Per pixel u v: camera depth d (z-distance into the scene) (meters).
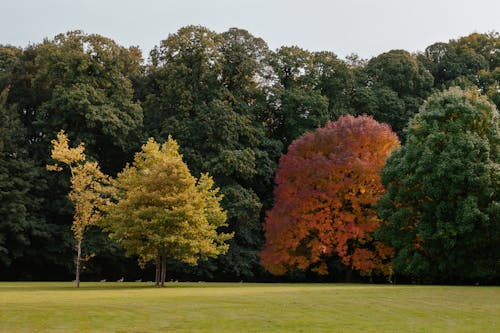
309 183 41.97
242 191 48.66
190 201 34.03
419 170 32.56
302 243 43.41
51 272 50.25
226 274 51.66
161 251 34.62
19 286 33.88
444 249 32.31
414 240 34.75
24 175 45.38
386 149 41.88
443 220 32.03
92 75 49.69
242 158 48.31
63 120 47.09
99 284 37.94
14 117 48.59
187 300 20.08
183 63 52.16
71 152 34.41
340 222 40.09
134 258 51.25
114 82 50.66
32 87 51.44
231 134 49.81
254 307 18.38
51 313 16.44
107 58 49.91
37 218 46.94
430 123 34.19
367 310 18.20
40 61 50.72
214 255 36.81
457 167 31.47
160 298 20.88
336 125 43.50
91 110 46.62
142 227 33.50
